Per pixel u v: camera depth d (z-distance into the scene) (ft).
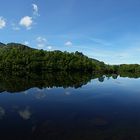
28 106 127.34
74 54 645.51
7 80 262.88
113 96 167.63
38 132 83.51
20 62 513.86
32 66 524.11
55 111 116.26
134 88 223.92
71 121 98.58
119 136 79.66
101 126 91.40
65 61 593.83
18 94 167.32
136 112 115.85
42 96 161.17
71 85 238.27
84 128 88.63
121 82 300.40
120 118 103.86
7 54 520.83
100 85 248.73
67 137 78.54
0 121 97.04
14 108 121.80
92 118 103.65
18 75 360.07
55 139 76.28
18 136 79.10
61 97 159.22
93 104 136.15
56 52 598.34
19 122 95.61
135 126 91.61
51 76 362.94
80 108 124.06
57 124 93.56
